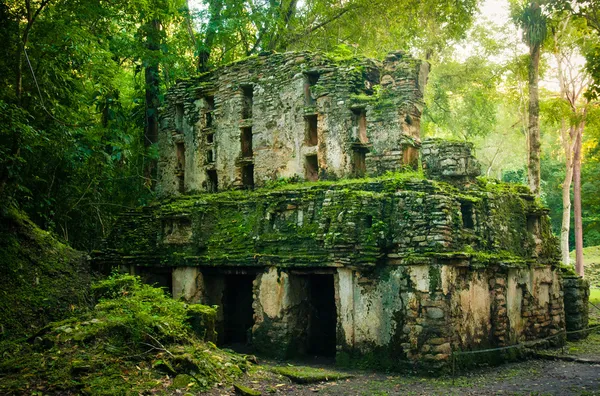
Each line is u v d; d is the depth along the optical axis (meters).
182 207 17.27
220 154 18.64
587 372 12.79
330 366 13.38
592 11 15.76
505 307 14.75
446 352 12.27
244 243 15.45
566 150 28.84
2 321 12.82
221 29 22.75
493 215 14.84
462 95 31.22
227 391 9.90
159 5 20.50
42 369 9.33
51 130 17.17
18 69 14.54
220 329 16.38
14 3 16.72
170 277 17.94
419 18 25.19
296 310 14.65
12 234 15.72
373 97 15.57
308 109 16.61
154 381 9.52
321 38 24.73
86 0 17.89
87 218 23.28
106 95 22.36
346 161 15.75
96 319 11.00
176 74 23.84
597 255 37.09
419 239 12.73
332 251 13.48
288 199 14.95
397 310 12.84
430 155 14.83
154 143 23.83
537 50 23.30
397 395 10.42
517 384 11.42
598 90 14.10
